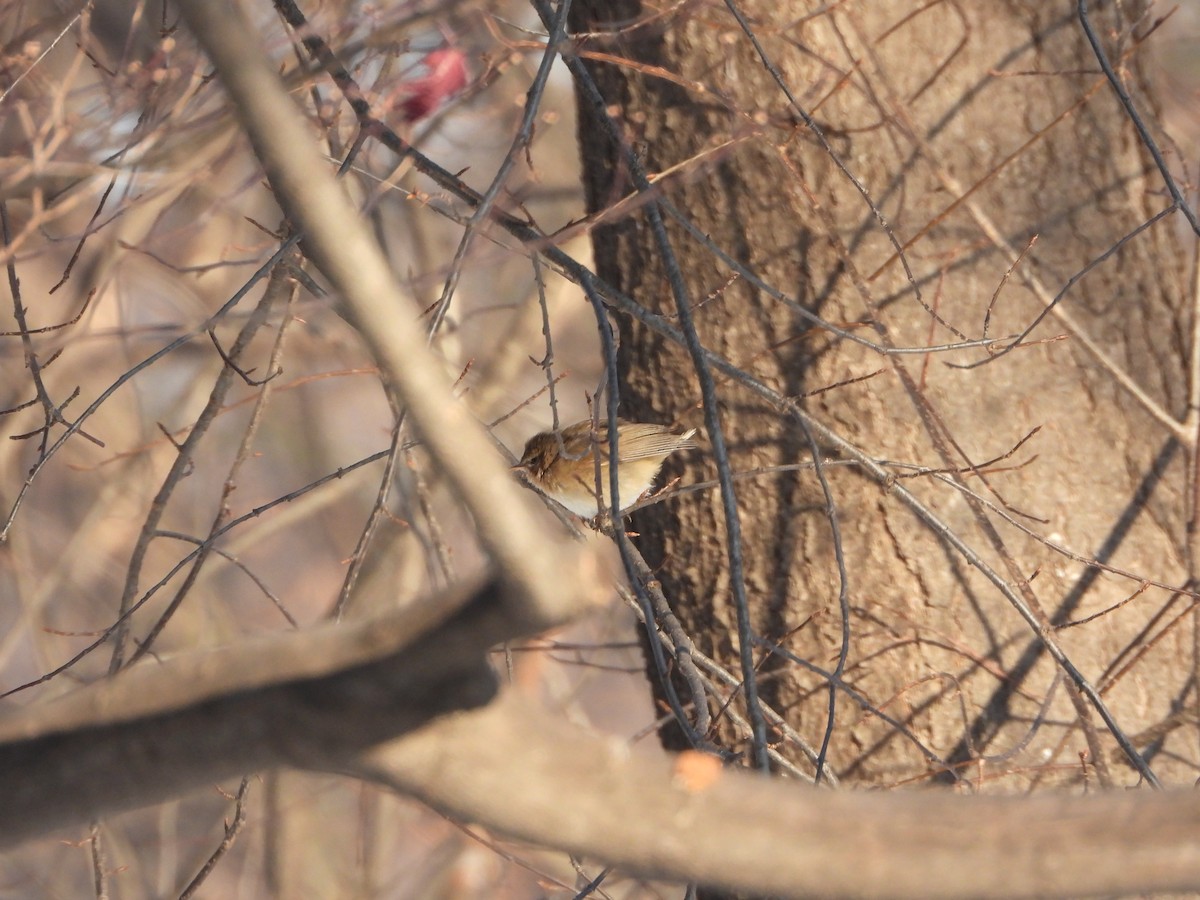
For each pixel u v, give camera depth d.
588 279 7.87
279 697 3.83
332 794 19.25
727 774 4.25
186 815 18.55
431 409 3.70
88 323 8.58
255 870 18.03
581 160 9.84
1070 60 9.31
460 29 8.64
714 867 4.07
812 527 9.10
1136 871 4.01
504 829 4.03
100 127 7.90
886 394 8.99
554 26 7.71
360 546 8.62
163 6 8.18
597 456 7.94
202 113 7.82
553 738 4.07
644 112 9.22
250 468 24.75
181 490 21.92
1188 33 17.41
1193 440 9.09
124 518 18.19
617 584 8.10
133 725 3.99
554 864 14.33
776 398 7.97
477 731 3.97
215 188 11.73
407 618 3.57
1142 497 9.40
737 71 8.93
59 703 4.07
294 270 8.45
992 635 9.06
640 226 9.41
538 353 16.89
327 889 18.38
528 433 17.78
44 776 4.11
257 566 25.75
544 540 3.47
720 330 9.18
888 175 8.92
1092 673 9.17
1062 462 9.21
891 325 8.95
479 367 17.66
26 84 8.80
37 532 19.50
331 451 24.25
